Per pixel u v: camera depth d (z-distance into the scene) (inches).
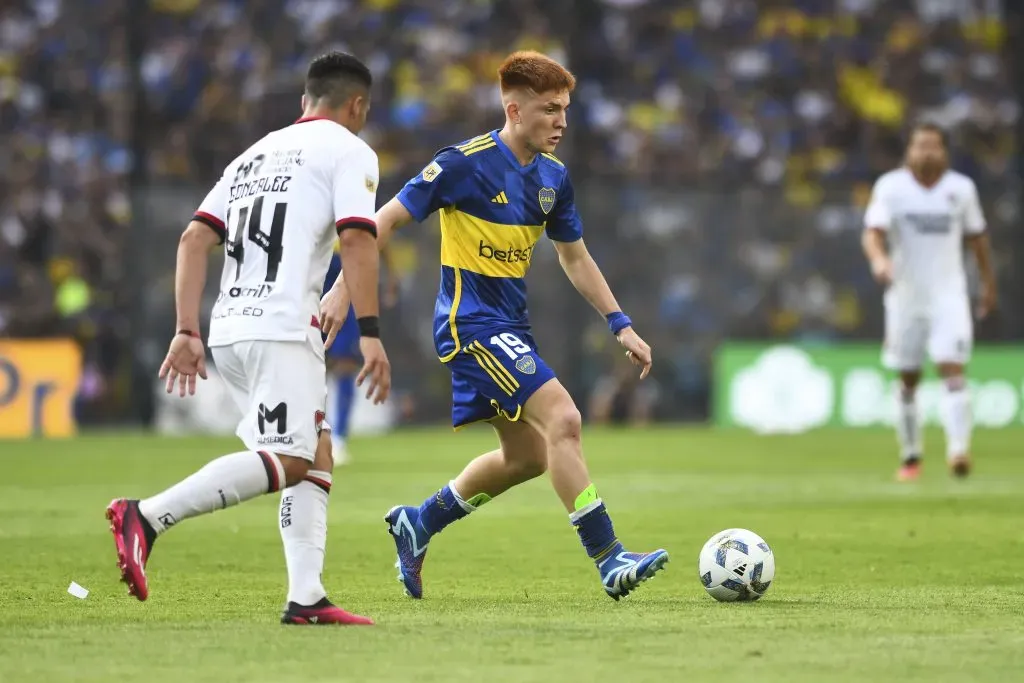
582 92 3243.1
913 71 3373.5
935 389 2832.2
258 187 660.1
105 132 3100.4
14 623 656.4
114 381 2842.0
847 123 3284.9
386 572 906.7
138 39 3134.8
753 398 2822.3
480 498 793.6
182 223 2787.9
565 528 1179.9
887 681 511.5
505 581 856.9
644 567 724.0
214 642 591.8
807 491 1546.5
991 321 2982.3
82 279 2962.6
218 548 1037.2
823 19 3415.4
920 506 1364.4
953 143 3265.3
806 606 729.0
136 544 618.2
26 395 2628.0
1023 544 1054.4
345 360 1946.4
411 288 2864.2
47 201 3009.4
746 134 3243.1
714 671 529.3
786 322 2920.8
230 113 3115.2
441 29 3280.0
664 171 3144.7
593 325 2883.9
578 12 3302.2
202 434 2662.4
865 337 2935.5
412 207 765.3
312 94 682.8
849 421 2812.5
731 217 2918.3
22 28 3179.1
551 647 583.5
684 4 3363.7
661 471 1843.0
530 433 784.3
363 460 2017.7
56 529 1171.9
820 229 2928.2
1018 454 2124.8
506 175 776.9
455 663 544.4
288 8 3262.8
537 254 2856.8
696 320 2915.8
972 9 3440.0
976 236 1692.9
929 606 728.3
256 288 647.8
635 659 555.2
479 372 768.3
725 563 744.3
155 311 2780.5
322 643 590.9
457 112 3171.8
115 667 534.3
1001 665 544.4
